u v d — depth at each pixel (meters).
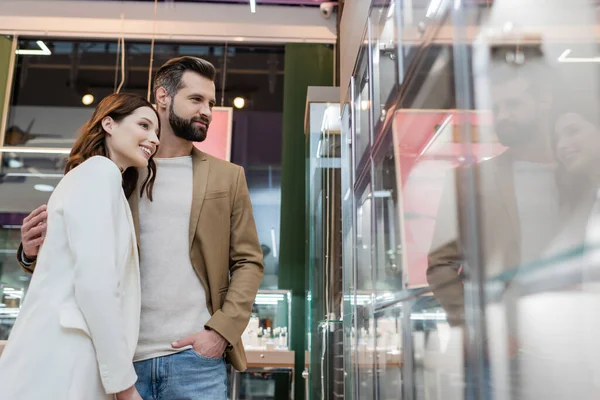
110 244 1.11
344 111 2.19
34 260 1.34
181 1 4.98
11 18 4.84
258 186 4.74
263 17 4.98
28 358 1.03
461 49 0.65
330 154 3.04
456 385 0.68
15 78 4.86
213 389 1.38
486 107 0.56
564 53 0.43
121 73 4.94
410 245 0.98
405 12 1.04
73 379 1.02
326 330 2.81
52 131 4.77
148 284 1.40
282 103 4.95
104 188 1.16
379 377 1.34
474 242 0.60
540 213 0.45
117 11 4.92
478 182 0.59
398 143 1.10
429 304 0.83
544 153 0.45
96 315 1.05
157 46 5.03
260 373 3.45
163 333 1.38
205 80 1.60
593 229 0.39
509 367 0.51
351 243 1.90
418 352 0.92
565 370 0.42
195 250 1.46
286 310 4.20
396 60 1.13
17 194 4.39
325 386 2.77
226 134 4.62
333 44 4.96
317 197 3.21
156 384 1.35
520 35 0.49
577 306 0.40
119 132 1.33
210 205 1.50
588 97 0.40
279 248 4.51
